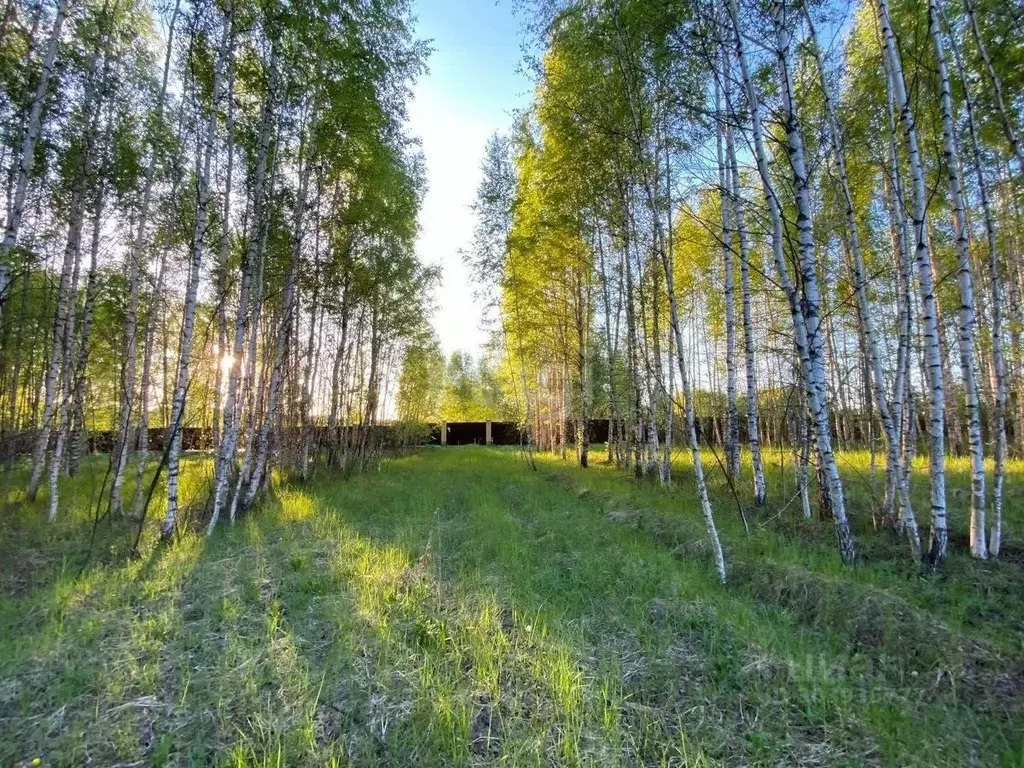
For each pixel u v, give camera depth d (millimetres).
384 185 10547
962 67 5172
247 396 10500
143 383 7859
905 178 7293
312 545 5543
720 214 9625
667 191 5473
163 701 2588
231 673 2805
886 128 6461
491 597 3908
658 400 10773
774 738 2371
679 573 4562
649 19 5090
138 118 8070
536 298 15094
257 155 7809
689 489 8883
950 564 4637
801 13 5219
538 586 4309
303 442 11383
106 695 2605
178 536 5895
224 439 6992
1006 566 4520
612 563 4871
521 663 2986
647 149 5672
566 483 10836
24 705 2496
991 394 11062
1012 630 3494
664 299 10680
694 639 3398
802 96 6504
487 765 2172
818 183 7887
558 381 21422
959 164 6023
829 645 3381
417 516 7199
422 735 2355
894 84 4969
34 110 5406
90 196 8023
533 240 13133
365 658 3018
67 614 3635
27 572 4742
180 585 4273
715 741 2361
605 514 7301
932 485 4738
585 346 14781
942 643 3186
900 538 5488
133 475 11461
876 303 10195
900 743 2334
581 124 6891
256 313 8461
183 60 6773
